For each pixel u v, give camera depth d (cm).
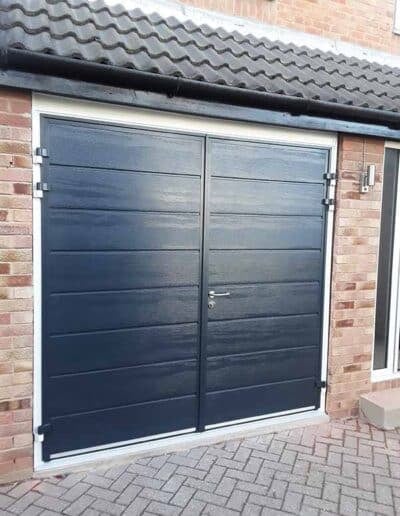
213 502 289
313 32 445
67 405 319
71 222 311
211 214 356
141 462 332
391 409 396
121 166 323
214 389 369
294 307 396
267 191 376
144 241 335
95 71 281
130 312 335
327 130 380
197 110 326
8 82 271
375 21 478
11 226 290
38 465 312
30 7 310
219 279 364
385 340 451
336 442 371
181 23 372
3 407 296
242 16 415
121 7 358
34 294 302
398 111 384
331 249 406
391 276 447
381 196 420
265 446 361
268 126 366
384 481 317
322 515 279
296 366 401
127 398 338
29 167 293
